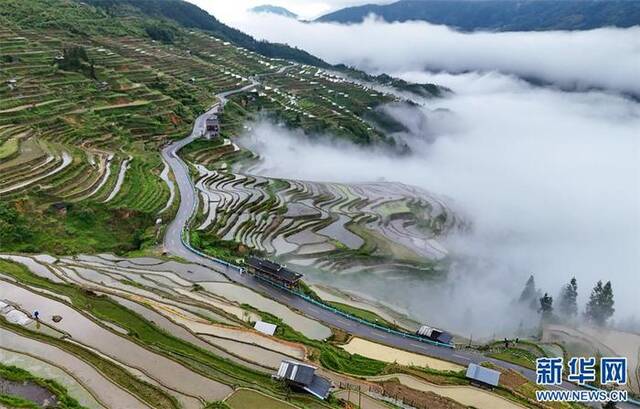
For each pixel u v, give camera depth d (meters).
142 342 54.22
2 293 63.06
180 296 74.12
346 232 119.81
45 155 109.62
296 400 48.66
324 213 126.38
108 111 148.75
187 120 169.50
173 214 106.38
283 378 51.22
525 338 92.62
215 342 59.97
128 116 150.88
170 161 137.38
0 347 50.78
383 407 50.88
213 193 123.00
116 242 93.81
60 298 62.44
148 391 46.25
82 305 62.75
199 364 52.28
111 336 54.97
